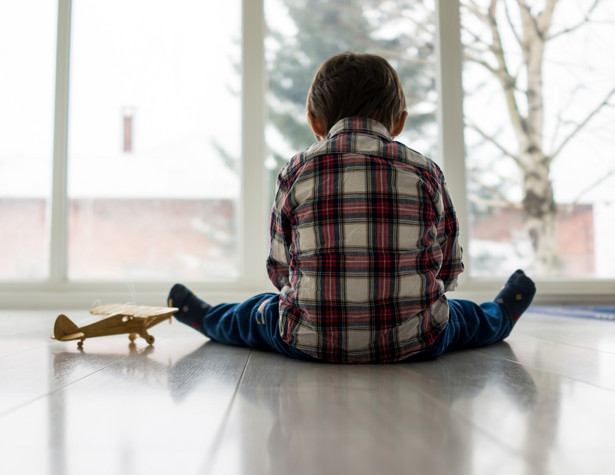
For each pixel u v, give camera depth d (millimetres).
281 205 936
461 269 983
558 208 2322
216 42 2285
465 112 2301
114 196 2250
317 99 987
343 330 881
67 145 2238
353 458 435
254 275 2201
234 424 535
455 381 746
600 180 2332
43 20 2299
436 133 2289
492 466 417
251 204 2207
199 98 2270
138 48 2275
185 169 2260
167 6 2287
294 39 2283
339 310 877
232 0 2299
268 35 2279
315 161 893
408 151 911
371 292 868
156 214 2254
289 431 509
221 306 1151
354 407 601
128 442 480
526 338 1229
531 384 727
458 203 2238
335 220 869
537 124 2328
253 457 438
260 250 2207
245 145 2213
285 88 2279
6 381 754
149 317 1097
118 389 701
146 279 2227
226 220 2260
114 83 2266
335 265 872
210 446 468
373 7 2301
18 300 2160
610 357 959
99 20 2277
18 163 2258
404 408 596
